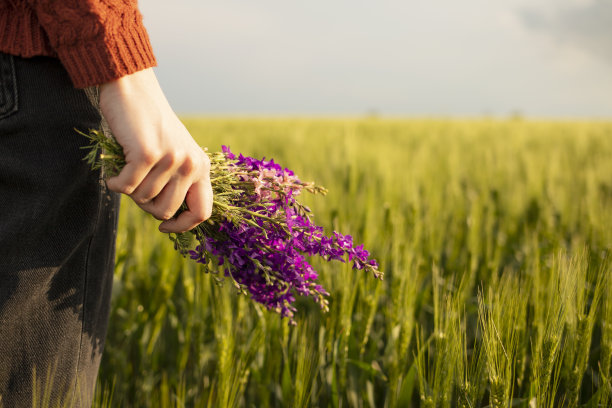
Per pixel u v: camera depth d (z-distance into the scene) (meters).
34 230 1.01
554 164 4.90
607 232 2.51
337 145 7.09
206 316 1.93
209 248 1.10
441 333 1.27
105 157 0.98
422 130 13.54
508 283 1.31
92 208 1.05
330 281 1.51
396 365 1.43
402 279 1.53
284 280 1.12
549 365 1.22
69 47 0.97
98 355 1.12
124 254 2.04
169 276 2.05
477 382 1.21
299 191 1.14
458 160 5.76
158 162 0.97
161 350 2.03
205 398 1.60
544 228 3.14
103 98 0.97
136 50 0.98
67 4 0.96
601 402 1.30
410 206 3.22
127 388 1.82
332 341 1.50
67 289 1.06
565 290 1.27
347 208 3.21
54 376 1.05
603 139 9.95
